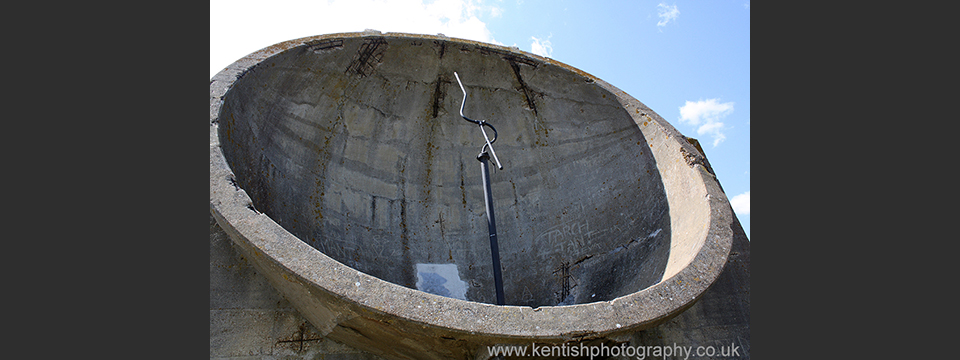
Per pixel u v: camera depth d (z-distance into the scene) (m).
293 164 7.23
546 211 8.27
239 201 4.81
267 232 4.59
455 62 8.73
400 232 7.72
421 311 4.31
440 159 8.50
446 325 4.27
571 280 7.54
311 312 5.22
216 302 5.60
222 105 5.91
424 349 4.96
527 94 8.93
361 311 4.37
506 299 7.45
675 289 5.10
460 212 8.16
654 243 7.09
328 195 7.41
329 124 7.86
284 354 5.52
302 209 7.00
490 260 7.81
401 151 8.35
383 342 5.09
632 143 8.24
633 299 4.87
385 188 8.00
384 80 8.41
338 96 8.00
